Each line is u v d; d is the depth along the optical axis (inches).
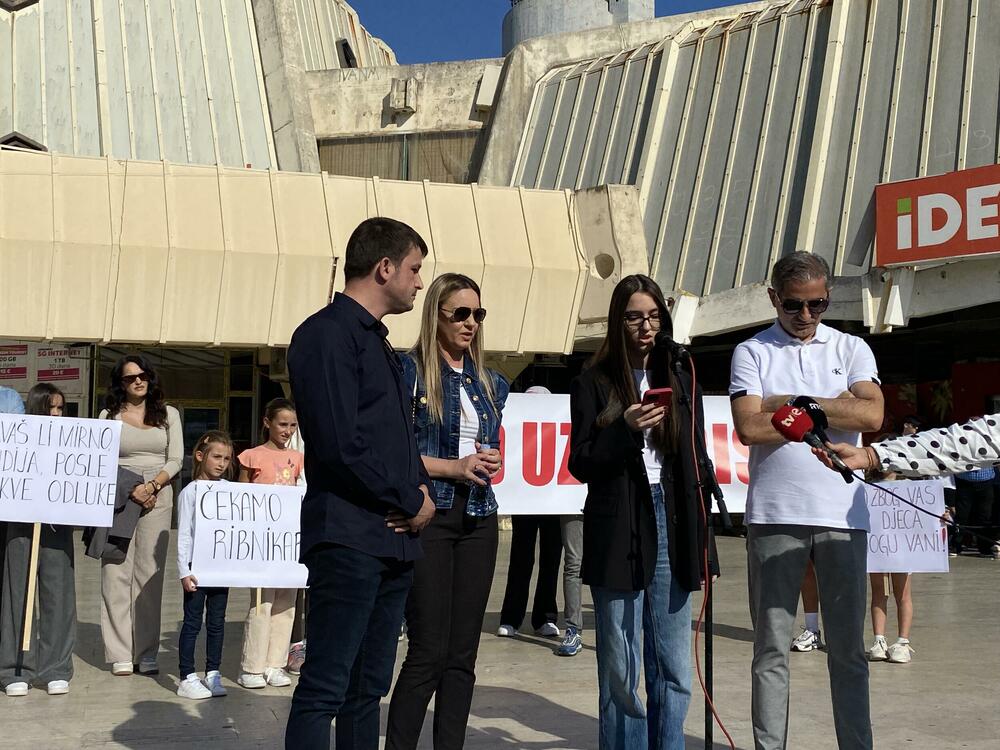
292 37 933.2
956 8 685.3
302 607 295.3
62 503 255.0
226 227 647.8
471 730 214.1
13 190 609.3
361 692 144.6
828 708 233.0
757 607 172.6
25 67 848.9
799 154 718.5
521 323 697.0
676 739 166.6
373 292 143.1
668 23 941.8
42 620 252.7
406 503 136.0
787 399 169.9
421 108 1013.2
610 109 857.5
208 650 253.1
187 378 894.4
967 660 291.7
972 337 832.3
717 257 732.0
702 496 166.4
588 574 165.6
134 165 639.1
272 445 285.1
